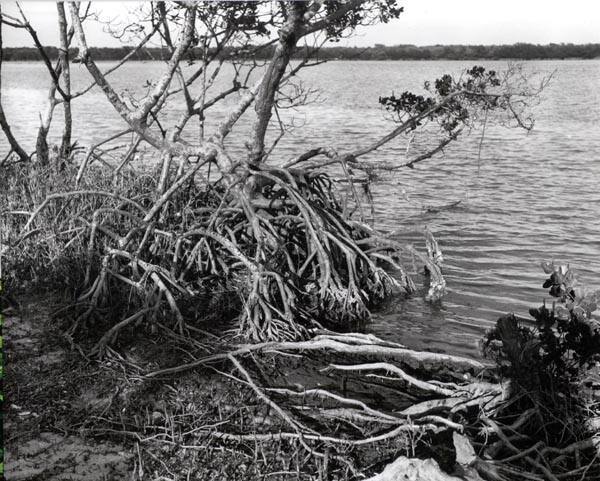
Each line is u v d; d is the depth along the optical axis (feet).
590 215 63.87
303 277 39.14
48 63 53.72
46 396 26.02
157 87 42.80
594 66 542.16
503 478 21.22
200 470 21.72
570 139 124.36
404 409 26.81
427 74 471.21
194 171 39.52
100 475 21.34
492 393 25.98
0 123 53.11
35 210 40.65
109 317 33.58
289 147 105.60
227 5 47.78
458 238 55.26
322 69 618.85
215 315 35.29
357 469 22.18
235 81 51.42
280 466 22.22
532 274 46.68
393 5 46.52
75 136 116.98
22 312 34.24
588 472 22.80
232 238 38.40
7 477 21.04
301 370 29.91
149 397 26.50
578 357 26.48
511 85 43.16
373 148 43.91
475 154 103.45
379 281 40.73
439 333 36.06
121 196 40.09
